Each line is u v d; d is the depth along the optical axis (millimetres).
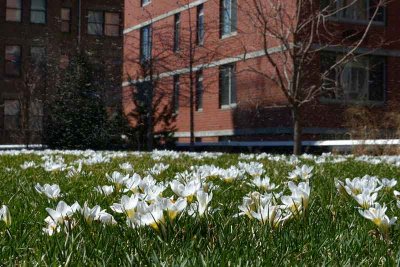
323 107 18281
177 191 2553
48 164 5914
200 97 24219
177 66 24969
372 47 19438
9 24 33812
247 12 15227
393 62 20000
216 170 4297
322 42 18188
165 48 25484
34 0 34188
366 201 2592
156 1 26812
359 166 7238
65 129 21750
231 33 21953
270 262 1754
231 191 3754
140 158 9156
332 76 18562
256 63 20266
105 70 24422
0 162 8125
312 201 3107
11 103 33594
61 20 35000
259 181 3549
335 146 15656
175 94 25234
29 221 2613
